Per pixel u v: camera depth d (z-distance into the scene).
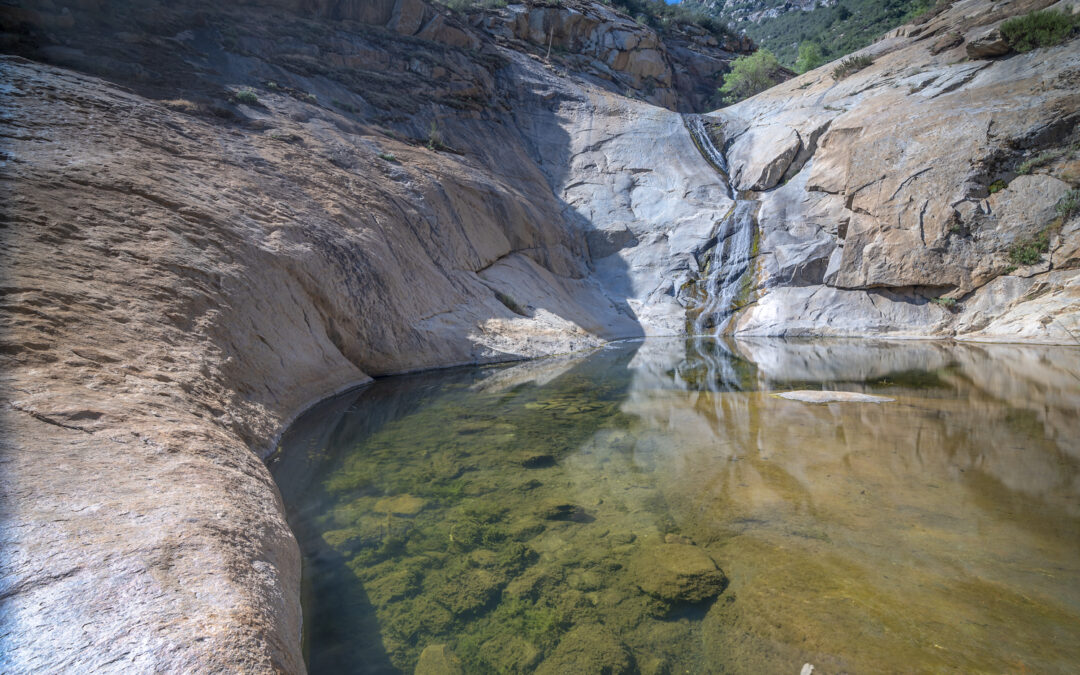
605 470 5.56
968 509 4.18
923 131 19.16
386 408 8.44
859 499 4.47
